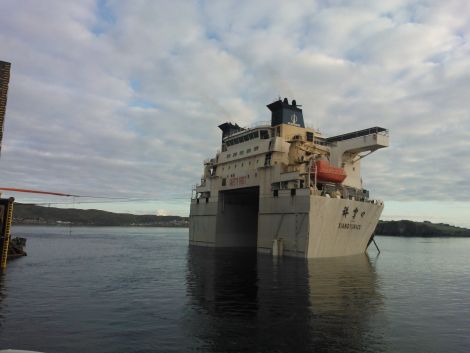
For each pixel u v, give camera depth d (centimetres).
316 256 5053
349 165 5888
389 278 3641
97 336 1717
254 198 7488
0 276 3475
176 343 1634
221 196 7106
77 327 1848
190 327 1862
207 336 1728
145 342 1644
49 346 1583
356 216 5384
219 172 7144
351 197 5538
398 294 2822
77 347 1575
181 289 2888
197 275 3634
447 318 2108
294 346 1609
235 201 7269
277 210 5472
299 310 2222
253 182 6075
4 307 2245
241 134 6538
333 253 5303
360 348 1595
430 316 2147
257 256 5438
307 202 4891
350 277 3594
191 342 1648
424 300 2617
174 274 3703
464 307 2402
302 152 5409
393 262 5466
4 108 4447
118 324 1908
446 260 6272
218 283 3167
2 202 4109
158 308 2253
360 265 4644
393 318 2086
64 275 3600
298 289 2902
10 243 5428
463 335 1791
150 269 4088
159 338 1698
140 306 2303
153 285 3062
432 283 3450
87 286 2998
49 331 1783
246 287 2978
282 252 5341
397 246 11681
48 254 5934
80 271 3900
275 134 6012
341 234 5334
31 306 2280
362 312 2205
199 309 2231
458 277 3934
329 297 2620
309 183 4984
